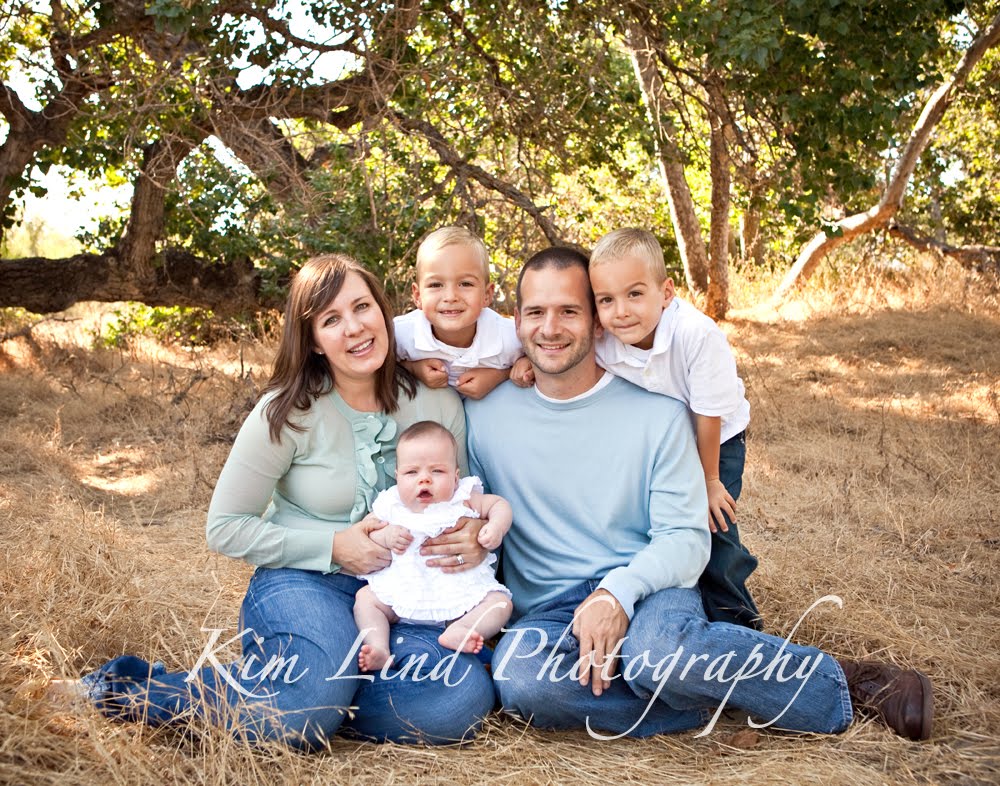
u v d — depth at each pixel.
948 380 8.43
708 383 3.01
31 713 2.53
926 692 2.74
